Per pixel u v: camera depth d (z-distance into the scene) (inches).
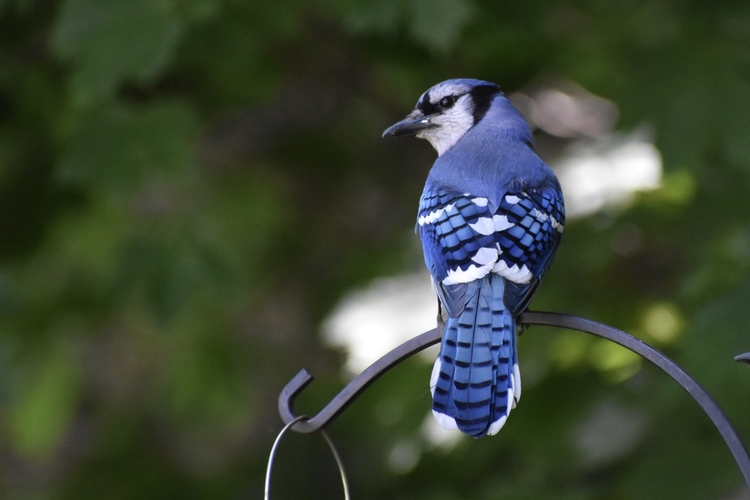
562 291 416.5
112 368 583.5
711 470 368.5
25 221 477.7
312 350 558.9
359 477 576.1
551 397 418.0
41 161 474.0
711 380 340.2
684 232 408.2
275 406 563.5
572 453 419.2
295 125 538.0
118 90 410.3
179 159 396.5
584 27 450.0
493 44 451.5
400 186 538.0
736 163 385.7
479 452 434.9
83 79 381.1
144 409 575.2
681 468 372.5
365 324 408.8
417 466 441.4
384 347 402.6
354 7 380.8
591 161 421.4
